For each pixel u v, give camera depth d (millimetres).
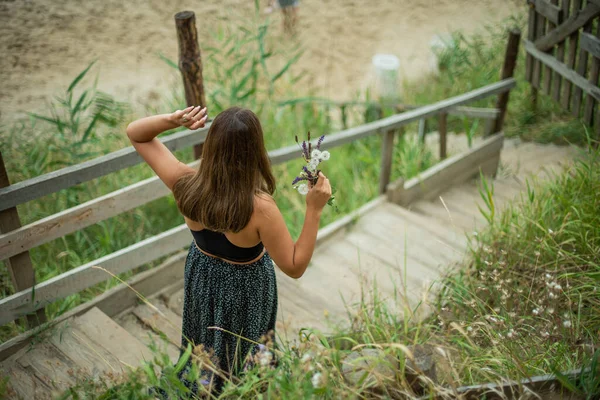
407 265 4156
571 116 6848
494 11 10641
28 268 3059
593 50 5527
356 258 4242
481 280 3625
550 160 6238
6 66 8055
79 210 3137
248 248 2307
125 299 3508
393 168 6418
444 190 5645
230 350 2568
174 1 10227
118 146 5668
